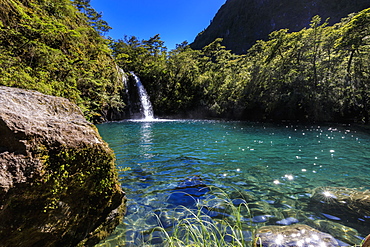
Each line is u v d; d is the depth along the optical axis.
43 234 1.64
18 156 1.42
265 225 2.59
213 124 19.42
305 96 22.31
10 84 5.43
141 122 21.81
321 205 3.12
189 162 5.80
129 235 2.38
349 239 2.28
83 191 1.96
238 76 32.91
